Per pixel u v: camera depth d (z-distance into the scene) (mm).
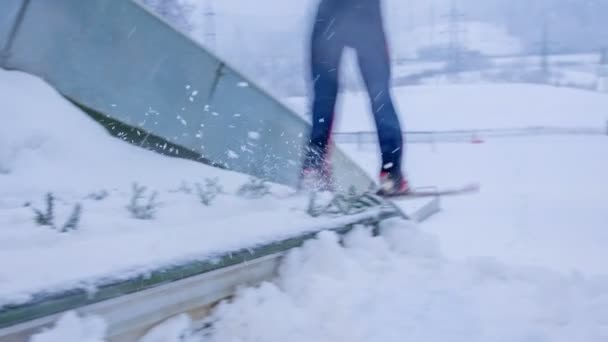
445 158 23312
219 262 2400
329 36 5469
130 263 2064
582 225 6930
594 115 44500
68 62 4785
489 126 40750
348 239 3307
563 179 16047
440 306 2682
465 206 9008
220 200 3402
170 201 3279
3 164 3736
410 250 3418
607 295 2855
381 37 5609
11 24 4488
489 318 2621
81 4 4801
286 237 2873
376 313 2549
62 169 3934
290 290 2760
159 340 2164
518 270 3158
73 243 2270
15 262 1947
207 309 2496
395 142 5820
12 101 4137
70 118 4496
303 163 5480
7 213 2658
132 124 5062
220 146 5652
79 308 1835
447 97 54438
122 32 5027
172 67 5324
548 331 2506
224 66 5672
